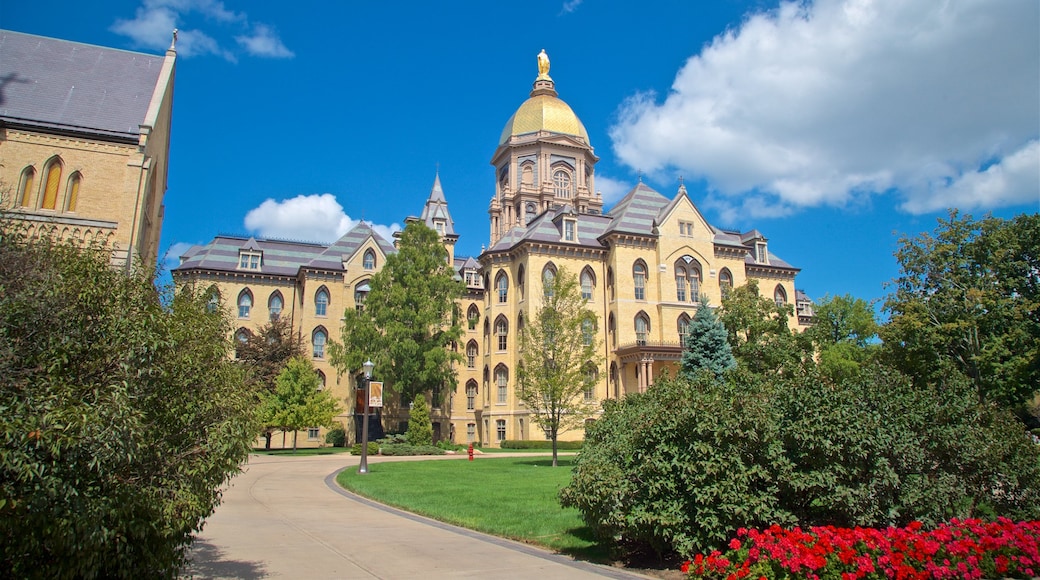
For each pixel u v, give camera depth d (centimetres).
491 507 1803
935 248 4022
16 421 627
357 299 6366
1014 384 3731
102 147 3148
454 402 6475
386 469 3138
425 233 5503
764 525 1099
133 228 3075
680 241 6241
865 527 1139
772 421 1130
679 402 1163
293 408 4928
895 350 3938
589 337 4734
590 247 6100
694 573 988
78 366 786
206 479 905
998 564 978
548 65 9369
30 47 3341
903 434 1221
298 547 1255
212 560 1127
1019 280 4016
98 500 690
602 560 1186
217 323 1027
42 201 3023
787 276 7031
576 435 5631
